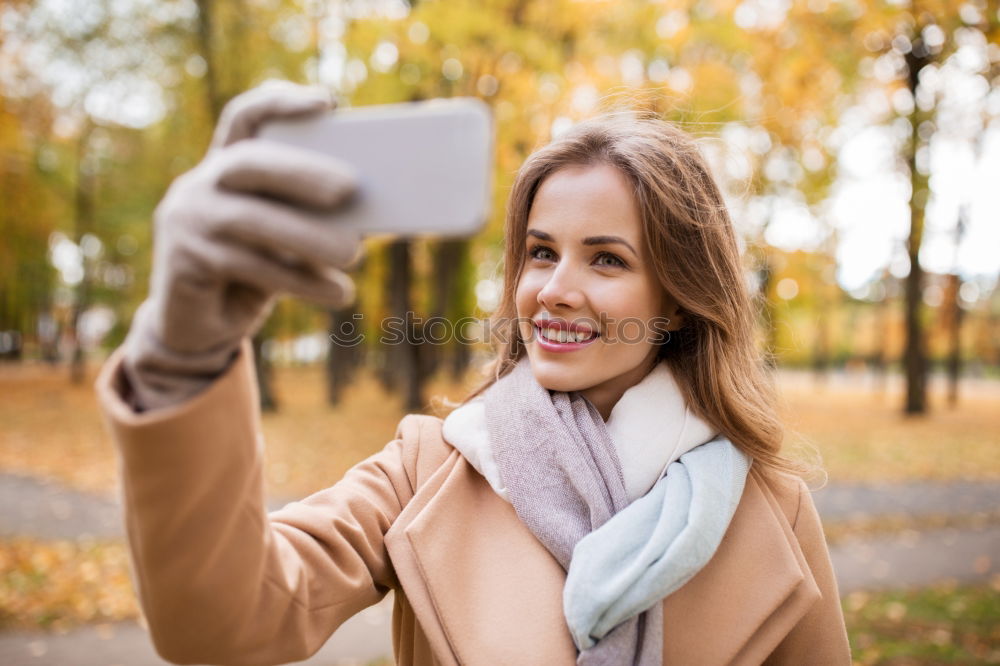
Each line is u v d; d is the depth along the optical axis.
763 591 1.18
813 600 1.20
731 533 1.24
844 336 46.75
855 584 5.30
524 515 1.14
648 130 1.24
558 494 1.15
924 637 4.26
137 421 0.63
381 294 16.53
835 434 14.04
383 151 0.57
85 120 15.52
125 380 0.68
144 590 0.72
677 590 1.18
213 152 0.61
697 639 1.15
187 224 0.55
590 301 1.13
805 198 14.07
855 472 10.08
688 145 1.29
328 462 9.78
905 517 7.51
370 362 31.05
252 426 0.71
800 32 11.38
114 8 12.53
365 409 16.17
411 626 1.28
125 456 0.66
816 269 16.92
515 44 8.95
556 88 9.20
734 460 1.22
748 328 1.33
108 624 4.40
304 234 0.54
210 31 12.56
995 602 4.87
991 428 15.37
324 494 1.20
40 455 10.26
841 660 1.29
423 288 17.05
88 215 18.25
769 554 1.21
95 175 17.34
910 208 13.80
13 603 4.66
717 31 10.49
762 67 11.66
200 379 0.67
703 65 10.52
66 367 33.09
